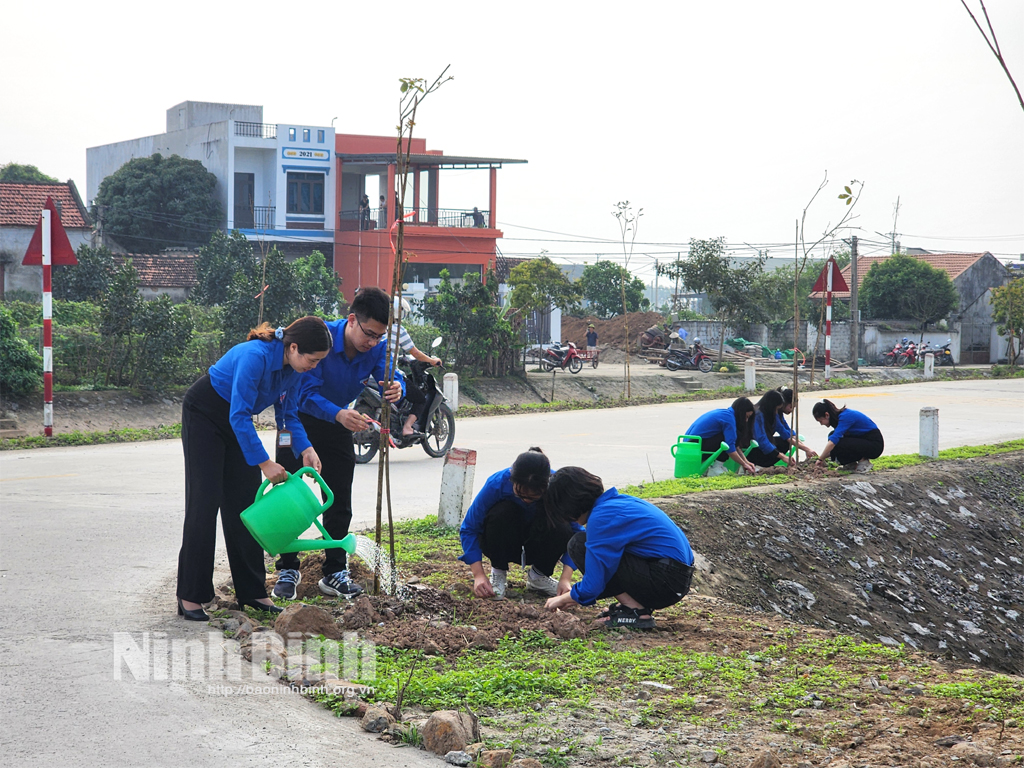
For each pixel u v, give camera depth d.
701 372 34.16
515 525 6.06
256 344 5.01
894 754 3.86
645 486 10.62
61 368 19.75
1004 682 5.11
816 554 9.75
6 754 3.32
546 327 44.97
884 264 50.16
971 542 11.84
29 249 15.34
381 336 5.77
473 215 44.75
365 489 10.84
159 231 43.66
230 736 3.60
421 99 5.64
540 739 3.77
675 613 6.29
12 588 5.66
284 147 44.38
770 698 4.50
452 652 4.91
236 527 5.27
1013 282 47.16
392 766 3.42
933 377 36.56
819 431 18.11
